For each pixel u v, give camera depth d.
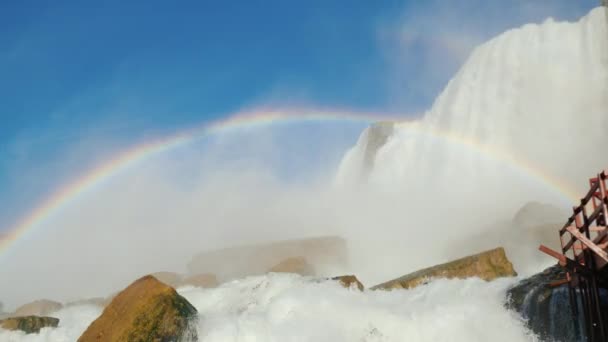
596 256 15.50
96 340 19.25
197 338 19.25
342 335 19.48
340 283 23.14
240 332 19.48
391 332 19.36
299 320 20.08
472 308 19.80
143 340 18.55
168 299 19.38
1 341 24.28
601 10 62.06
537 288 19.19
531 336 18.56
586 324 16.00
